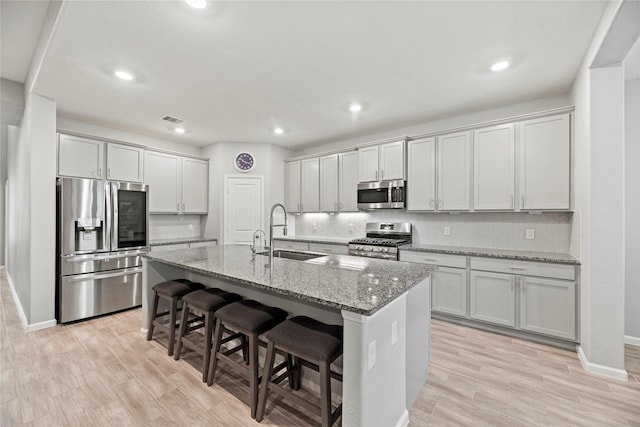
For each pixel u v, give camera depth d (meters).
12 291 4.61
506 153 3.13
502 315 2.91
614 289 2.19
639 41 2.17
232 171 4.98
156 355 2.50
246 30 2.01
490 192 3.23
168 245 4.32
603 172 2.21
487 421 1.73
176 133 4.46
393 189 3.90
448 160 3.53
